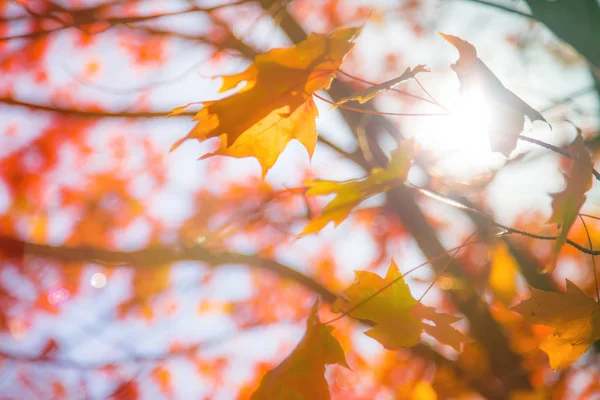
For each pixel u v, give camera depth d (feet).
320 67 4.46
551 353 4.57
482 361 7.78
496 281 5.74
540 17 4.96
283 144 4.54
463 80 4.47
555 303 4.56
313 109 4.52
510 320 7.48
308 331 4.58
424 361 10.21
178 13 5.22
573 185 4.40
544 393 7.55
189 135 4.49
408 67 4.46
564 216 4.39
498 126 4.45
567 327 4.56
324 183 4.54
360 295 4.62
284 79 4.47
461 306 7.63
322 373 4.54
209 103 4.46
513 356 7.69
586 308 4.55
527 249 7.89
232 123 4.48
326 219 4.54
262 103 4.47
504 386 7.68
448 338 4.58
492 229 5.37
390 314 4.60
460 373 8.07
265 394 4.56
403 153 4.52
